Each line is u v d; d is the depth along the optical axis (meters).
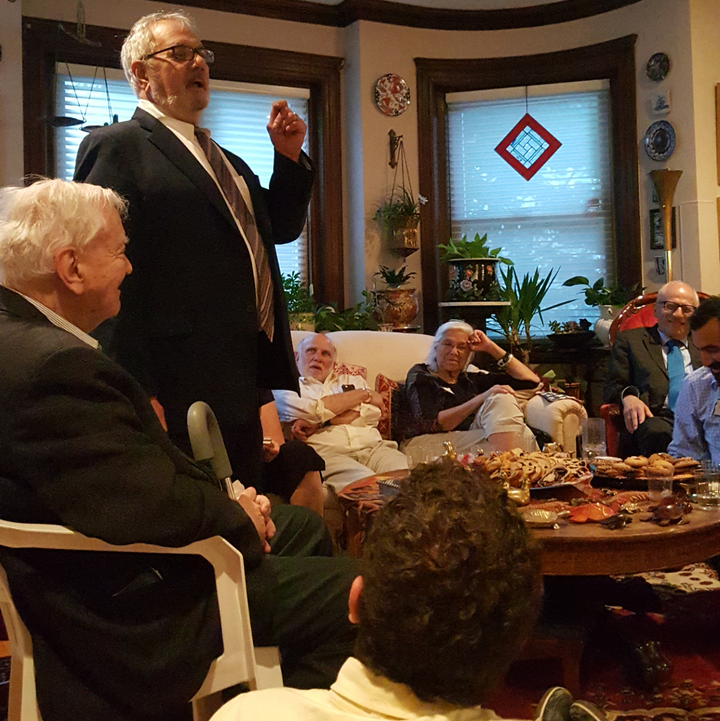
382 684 0.63
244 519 1.27
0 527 1.11
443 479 0.68
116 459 1.11
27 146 4.19
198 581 1.22
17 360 1.10
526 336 5.03
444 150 5.16
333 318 4.66
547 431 3.46
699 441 2.66
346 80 4.96
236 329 1.92
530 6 4.98
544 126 5.14
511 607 0.62
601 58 4.94
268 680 1.28
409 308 4.72
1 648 1.91
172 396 1.87
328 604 1.36
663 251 4.82
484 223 5.22
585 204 5.14
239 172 2.10
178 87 1.92
